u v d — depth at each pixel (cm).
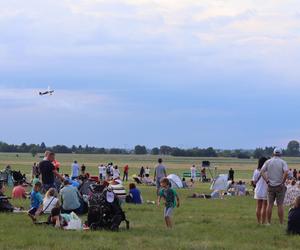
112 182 2952
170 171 10319
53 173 2333
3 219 2073
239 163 19925
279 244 1611
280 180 1975
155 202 3092
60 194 2120
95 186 1891
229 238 1708
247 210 2761
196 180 7488
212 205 3086
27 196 3231
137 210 2556
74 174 5028
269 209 2002
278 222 2091
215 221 2153
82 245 1534
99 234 1736
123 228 1902
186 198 3772
